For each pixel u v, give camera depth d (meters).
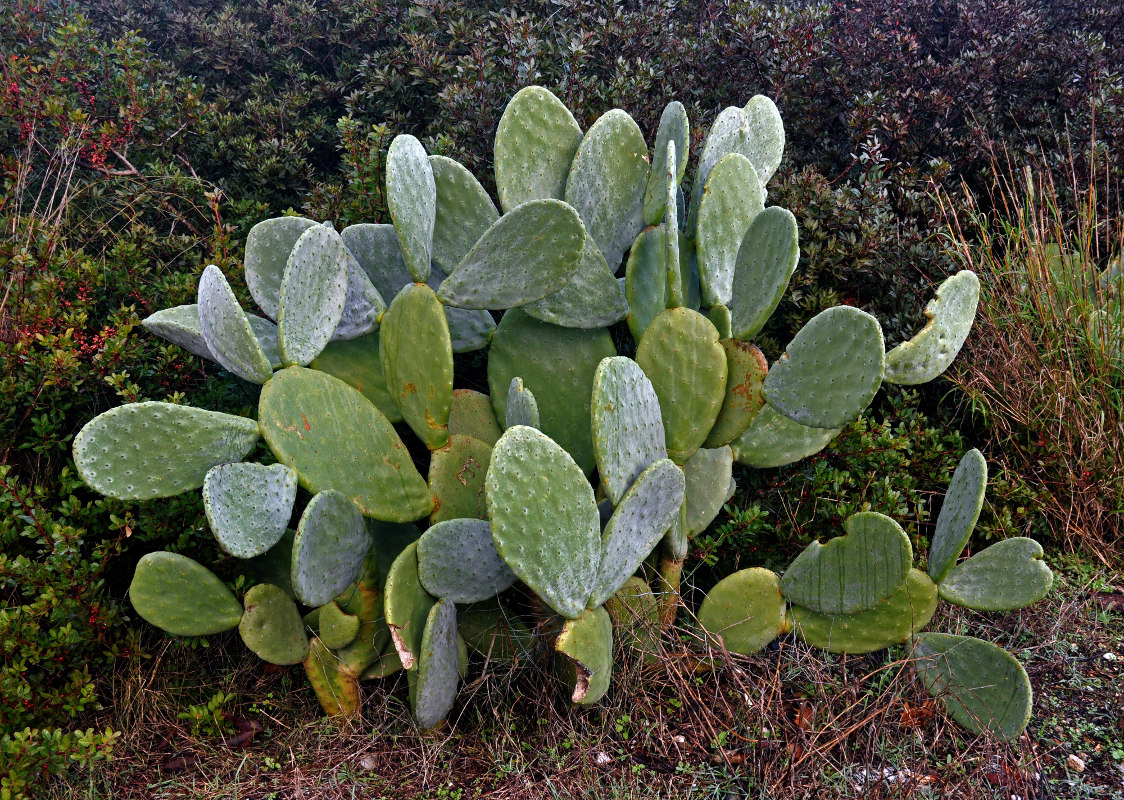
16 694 2.21
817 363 2.33
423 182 2.44
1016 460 3.32
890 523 2.26
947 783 2.22
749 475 3.04
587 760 2.27
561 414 2.66
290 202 4.15
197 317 2.62
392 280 2.82
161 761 2.35
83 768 2.25
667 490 2.20
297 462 2.24
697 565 2.76
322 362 2.67
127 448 2.11
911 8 4.65
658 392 2.48
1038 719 2.48
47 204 3.86
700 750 2.32
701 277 2.54
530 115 2.79
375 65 4.15
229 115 4.21
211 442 2.18
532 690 2.47
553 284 2.43
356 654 2.44
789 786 2.20
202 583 2.28
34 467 2.82
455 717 2.49
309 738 2.41
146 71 4.46
